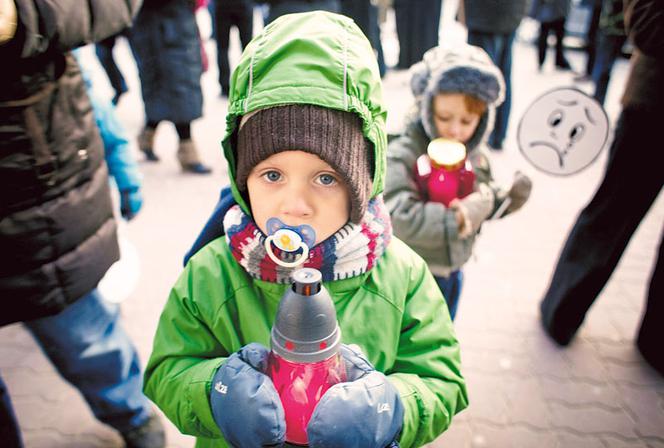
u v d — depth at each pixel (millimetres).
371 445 839
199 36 4336
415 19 7242
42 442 2213
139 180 2092
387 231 1098
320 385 844
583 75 7316
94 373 1771
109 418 1920
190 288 1127
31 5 1182
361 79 938
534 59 8461
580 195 4492
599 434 2320
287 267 1000
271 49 935
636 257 3652
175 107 4383
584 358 2734
